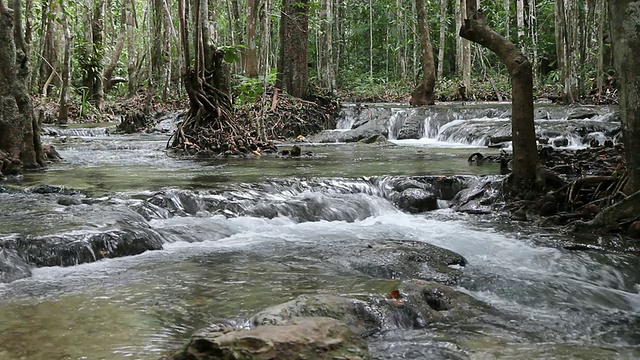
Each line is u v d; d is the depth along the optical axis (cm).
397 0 2900
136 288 431
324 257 521
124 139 1591
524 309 421
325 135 1645
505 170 860
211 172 920
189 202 685
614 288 498
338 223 695
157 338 336
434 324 379
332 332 294
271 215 687
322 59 2650
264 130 1372
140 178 845
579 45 2159
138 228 567
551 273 513
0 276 446
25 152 932
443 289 430
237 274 468
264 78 1429
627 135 620
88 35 2384
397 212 757
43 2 2077
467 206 776
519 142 752
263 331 285
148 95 2206
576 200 699
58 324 357
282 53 1930
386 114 1773
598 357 327
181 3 1252
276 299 404
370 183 829
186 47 1269
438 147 1405
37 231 516
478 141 1456
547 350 337
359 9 3312
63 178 848
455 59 3316
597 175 753
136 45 3331
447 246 593
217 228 621
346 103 2128
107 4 2820
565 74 1925
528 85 745
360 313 368
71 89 2370
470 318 392
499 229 657
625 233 612
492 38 761
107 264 497
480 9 776
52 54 2455
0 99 899
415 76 2878
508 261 549
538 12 3038
